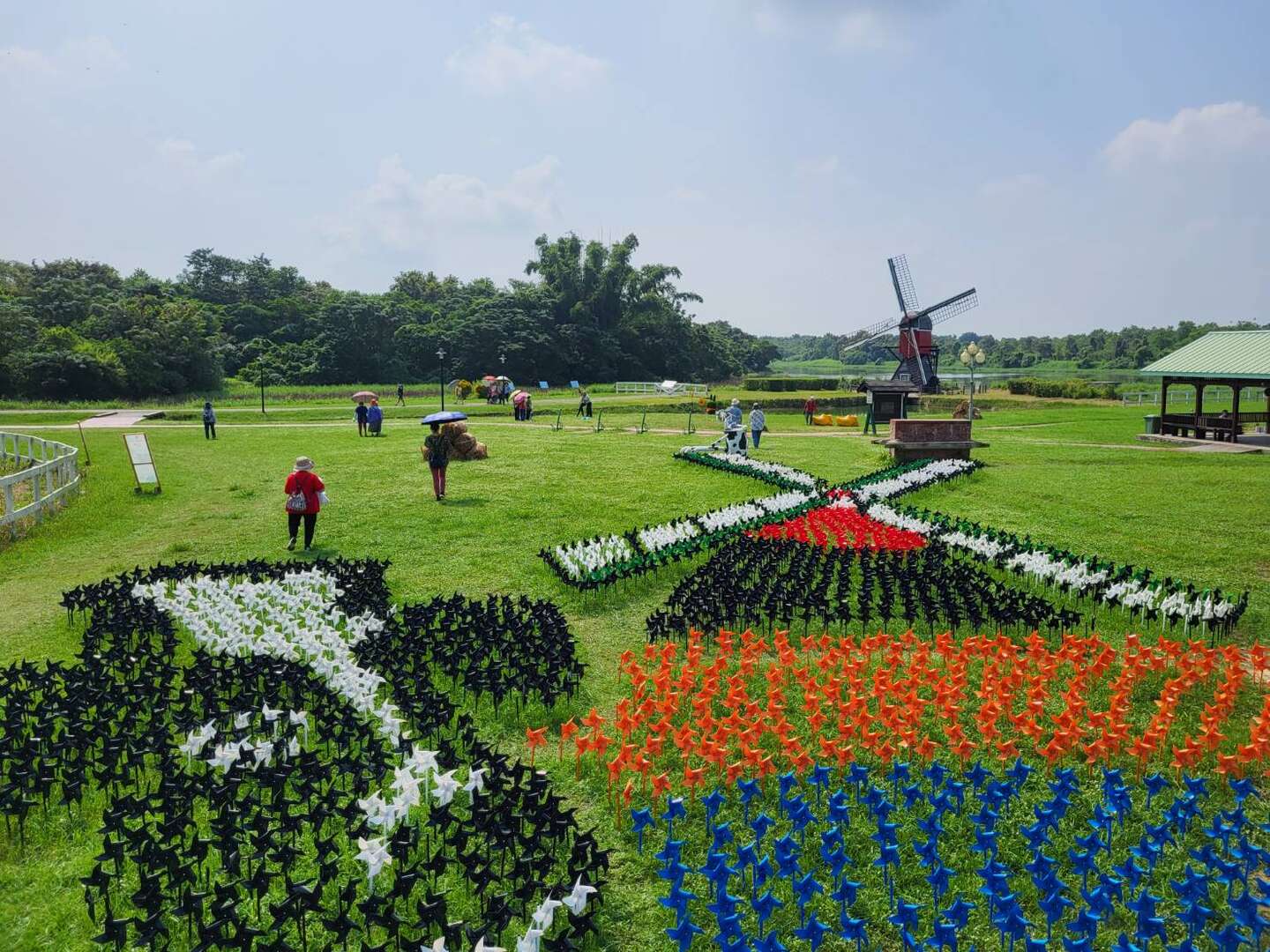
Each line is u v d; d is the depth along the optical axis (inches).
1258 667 422.9
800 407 2511.1
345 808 282.7
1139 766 332.2
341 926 238.1
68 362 2721.5
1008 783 307.4
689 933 232.7
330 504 887.1
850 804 320.2
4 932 252.8
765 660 472.7
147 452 981.8
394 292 5118.1
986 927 257.6
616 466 1144.8
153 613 502.9
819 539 697.6
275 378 3715.6
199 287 4630.9
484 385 2854.3
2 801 301.4
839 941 253.3
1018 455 1277.1
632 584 599.2
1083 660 427.8
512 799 295.1
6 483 757.9
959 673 421.1
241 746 326.0
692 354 4547.2
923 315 2945.4
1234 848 270.4
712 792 330.0
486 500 907.4
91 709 392.5
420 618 484.4
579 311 4158.5
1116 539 719.1
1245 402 2517.2
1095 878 275.7
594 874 276.5
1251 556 658.2
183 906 240.5
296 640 463.5
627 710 372.8
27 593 597.0
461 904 264.5
